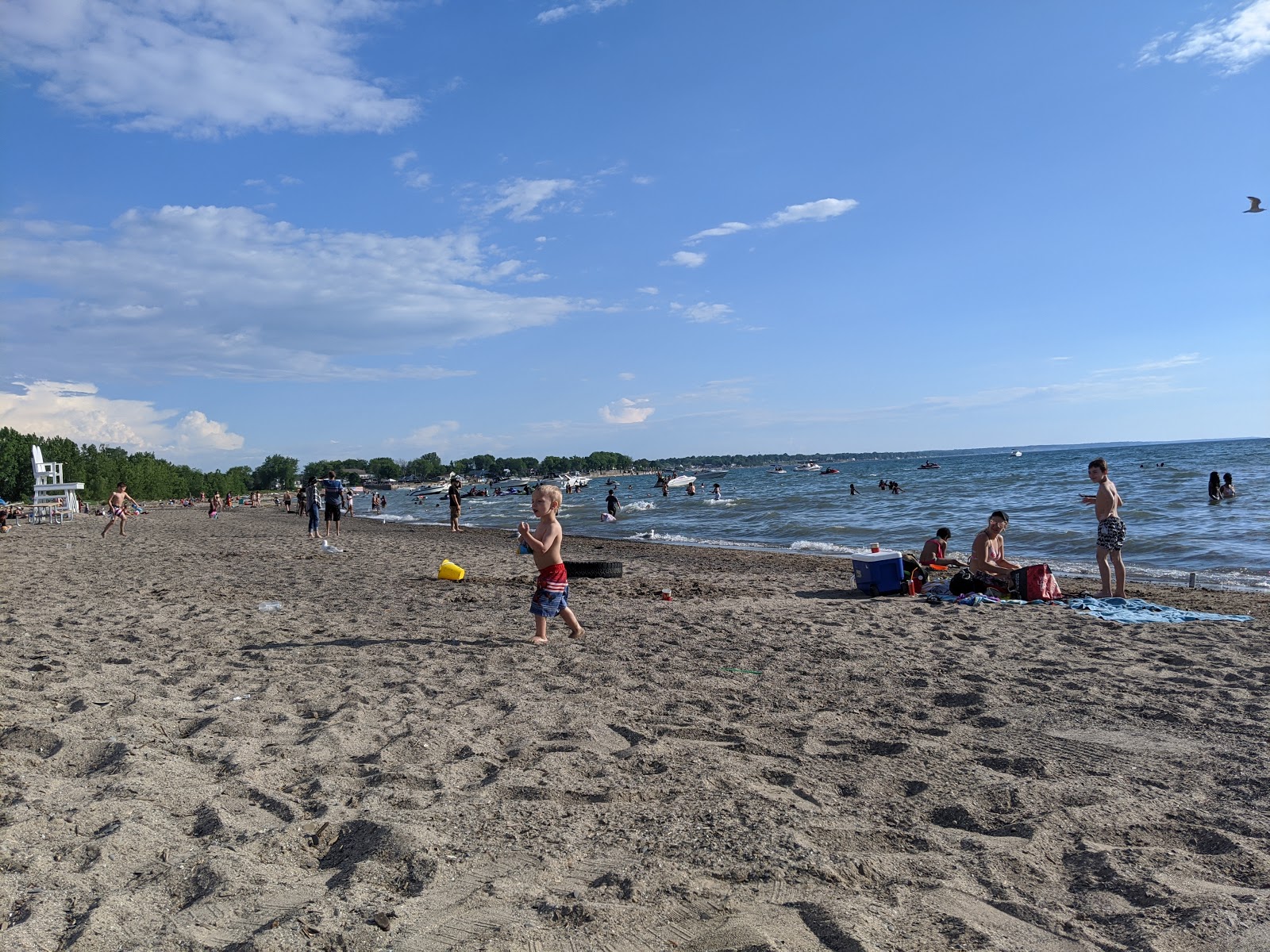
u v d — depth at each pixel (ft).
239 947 8.09
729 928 8.66
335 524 87.20
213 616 31.48
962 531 78.95
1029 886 10.24
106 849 10.30
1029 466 299.38
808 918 8.98
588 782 13.61
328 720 17.57
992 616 31.96
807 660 24.45
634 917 8.87
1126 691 20.75
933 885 10.07
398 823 11.37
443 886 9.68
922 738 16.81
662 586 42.78
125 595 37.78
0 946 7.88
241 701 19.04
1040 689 20.95
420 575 47.19
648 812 12.26
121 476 304.71
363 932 8.48
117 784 12.78
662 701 19.57
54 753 14.51
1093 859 10.86
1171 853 11.08
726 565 56.54
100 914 8.62
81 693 19.02
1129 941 8.80
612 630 29.19
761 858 10.55
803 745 16.21
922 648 26.20
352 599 37.04
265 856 10.50
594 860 10.57
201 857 10.23
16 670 21.66
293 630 28.71
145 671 21.83
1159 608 33.40
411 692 20.12
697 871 10.19
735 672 22.82
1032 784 13.83
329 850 10.98
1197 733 17.17
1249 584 43.57
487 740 16.16
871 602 36.17
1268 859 10.98
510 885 9.71
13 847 10.32
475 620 31.35
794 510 119.24
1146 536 65.16
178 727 16.66
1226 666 23.31
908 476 267.18
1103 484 36.94
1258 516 76.07
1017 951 8.50
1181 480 145.69
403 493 445.78
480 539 84.58
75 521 129.39
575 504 176.14
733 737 16.74
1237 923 9.01
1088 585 43.39
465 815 12.06
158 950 8.09
